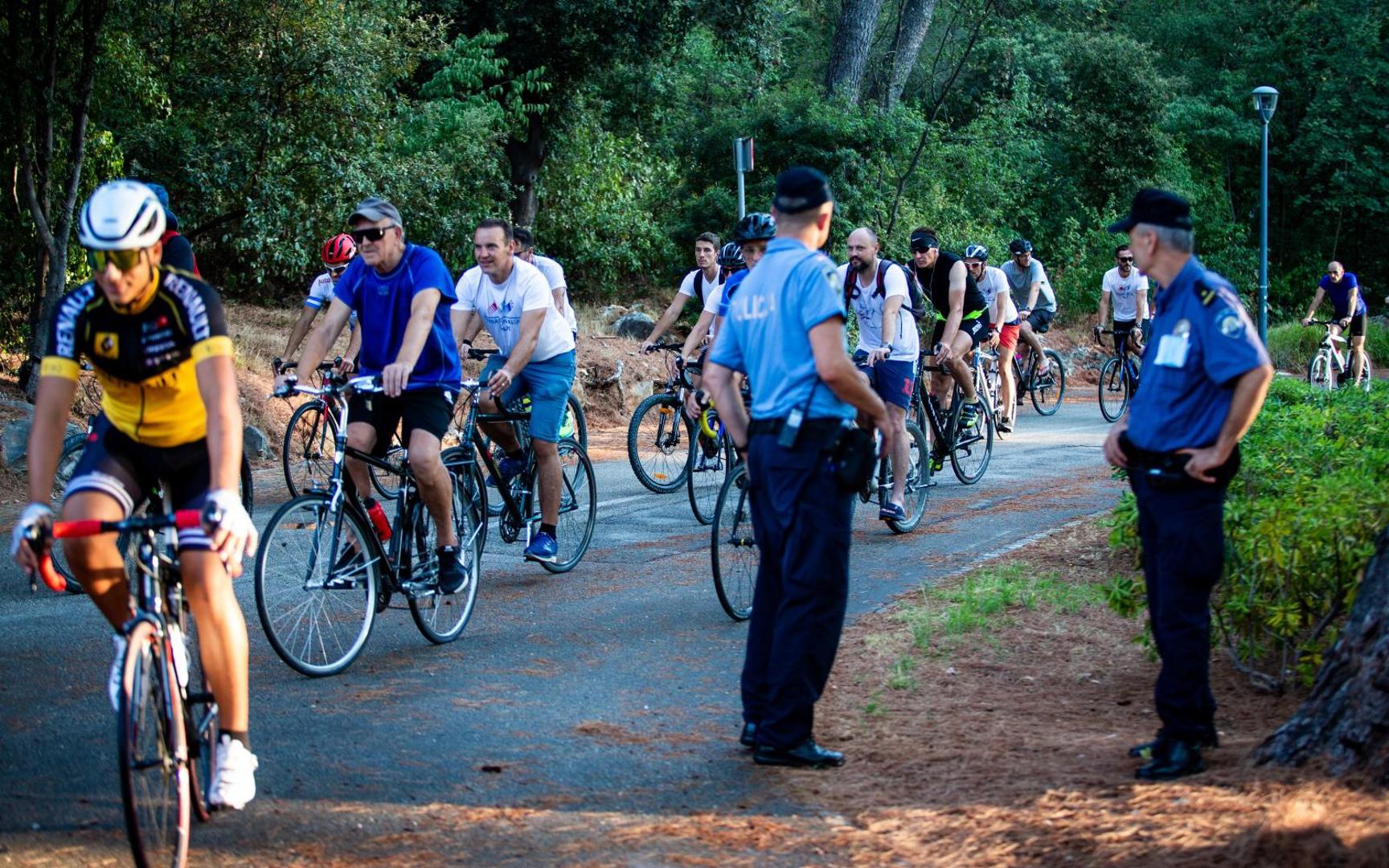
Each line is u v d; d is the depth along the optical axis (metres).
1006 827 3.83
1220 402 4.19
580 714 5.16
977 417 10.93
